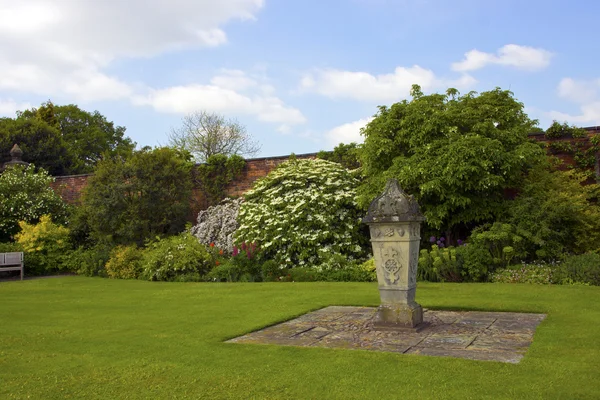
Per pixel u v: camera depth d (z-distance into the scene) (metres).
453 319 6.83
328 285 10.66
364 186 12.91
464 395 3.83
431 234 13.16
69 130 38.00
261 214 14.27
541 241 10.66
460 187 11.71
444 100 13.22
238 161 17.77
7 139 27.11
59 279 14.05
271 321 6.97
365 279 11.85
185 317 7.52
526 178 12.55
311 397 3.94
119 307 8.70
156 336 6.23
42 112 34.22
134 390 4.25
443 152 11.68
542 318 6.68
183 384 4.36
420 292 9.12
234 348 5.50
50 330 6.71
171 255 13.67
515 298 8.12
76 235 17.86
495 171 11.80
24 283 12.98
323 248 13.22
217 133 34.84
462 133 12.49
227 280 12.70
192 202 18.25
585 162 12.91
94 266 15.27
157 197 16.33
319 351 5.26
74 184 21.62
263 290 10.17
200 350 5.46
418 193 12.22
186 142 34.75
